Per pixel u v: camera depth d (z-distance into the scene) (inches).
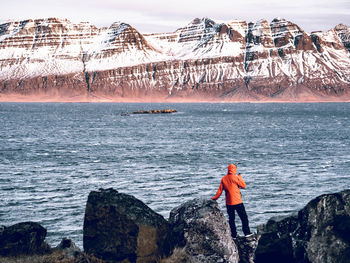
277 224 394.0
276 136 3661.4
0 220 1082.1
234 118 7209.6
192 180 1632.6
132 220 366.0
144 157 2301.9
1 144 2918.3
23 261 369.1
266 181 1609.3
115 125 5206.7
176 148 2743.6
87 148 2728.8
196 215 391.5
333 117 7485.2
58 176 1708.9
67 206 1226.0
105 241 370.0
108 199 381.1
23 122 5620.1
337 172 1814.7
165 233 381.4
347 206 356.5
